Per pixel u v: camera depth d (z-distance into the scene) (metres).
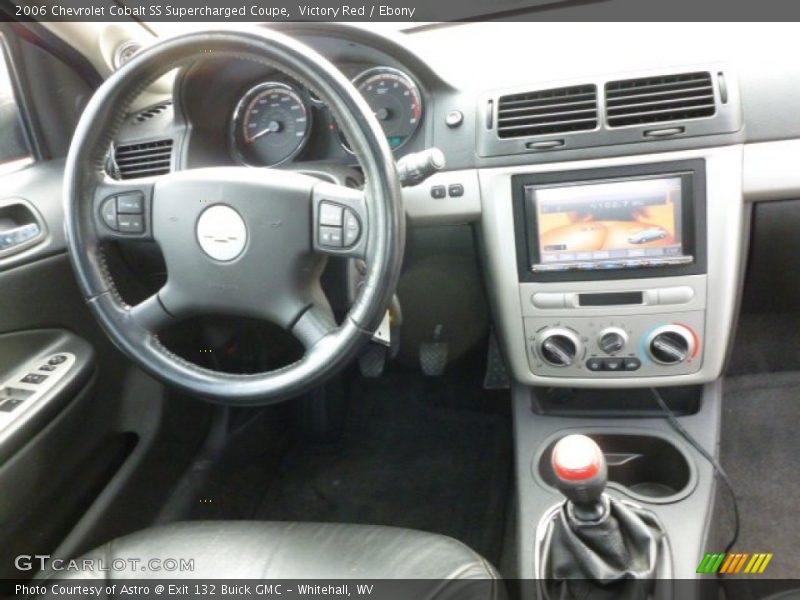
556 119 1.22
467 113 1.29
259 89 1.43
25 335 1.36
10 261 1.31
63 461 1.32
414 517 1.72
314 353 1.02
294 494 1.83
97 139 1.06
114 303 1.10
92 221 1.09
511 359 1.35
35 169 1.55
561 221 1.24
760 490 1.55
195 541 1.04
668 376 1.28
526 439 1.35
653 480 1.35
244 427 1.75
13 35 1.54
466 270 1.47
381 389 2.13
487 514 1.70
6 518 1.16
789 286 1.42
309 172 1.29
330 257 1.19
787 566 1.37
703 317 1.22
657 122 1.17
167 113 1.51
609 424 1.34
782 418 1.70
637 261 1.22
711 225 1.18
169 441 1.57
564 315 1.28
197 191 1.03
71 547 1.26
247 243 1.02
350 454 1.95
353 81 1.37
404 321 1.59
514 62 1.31
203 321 1.54
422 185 1.30
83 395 1.35
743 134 1.15
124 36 1.74
